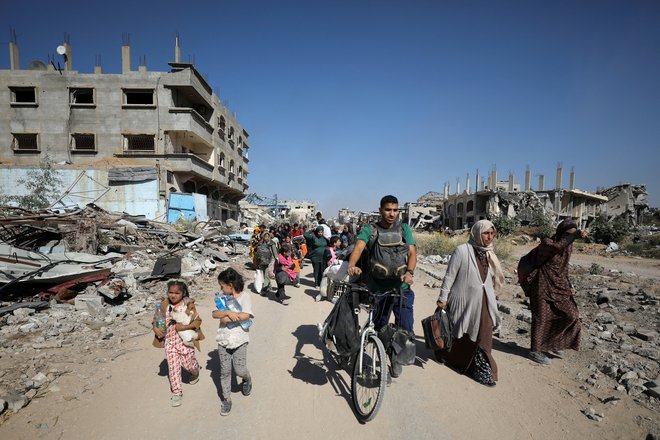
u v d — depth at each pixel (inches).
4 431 115.9
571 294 178.2
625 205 2071.9
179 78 1081.4
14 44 1138.0
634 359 183.6
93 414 128.7
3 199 808.9
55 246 368.5
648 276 522.0
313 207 4963.1
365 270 154.7
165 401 139.2
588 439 119.0
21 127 1071.6
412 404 140.6
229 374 134.0
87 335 204.4
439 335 161.9
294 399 143.8
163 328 136.9
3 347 180.1
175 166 1043.3
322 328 153.6
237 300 138.3
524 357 188.9
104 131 1073.5
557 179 1785.2
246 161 1803.6
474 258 160.9
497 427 126.0
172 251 492.4
